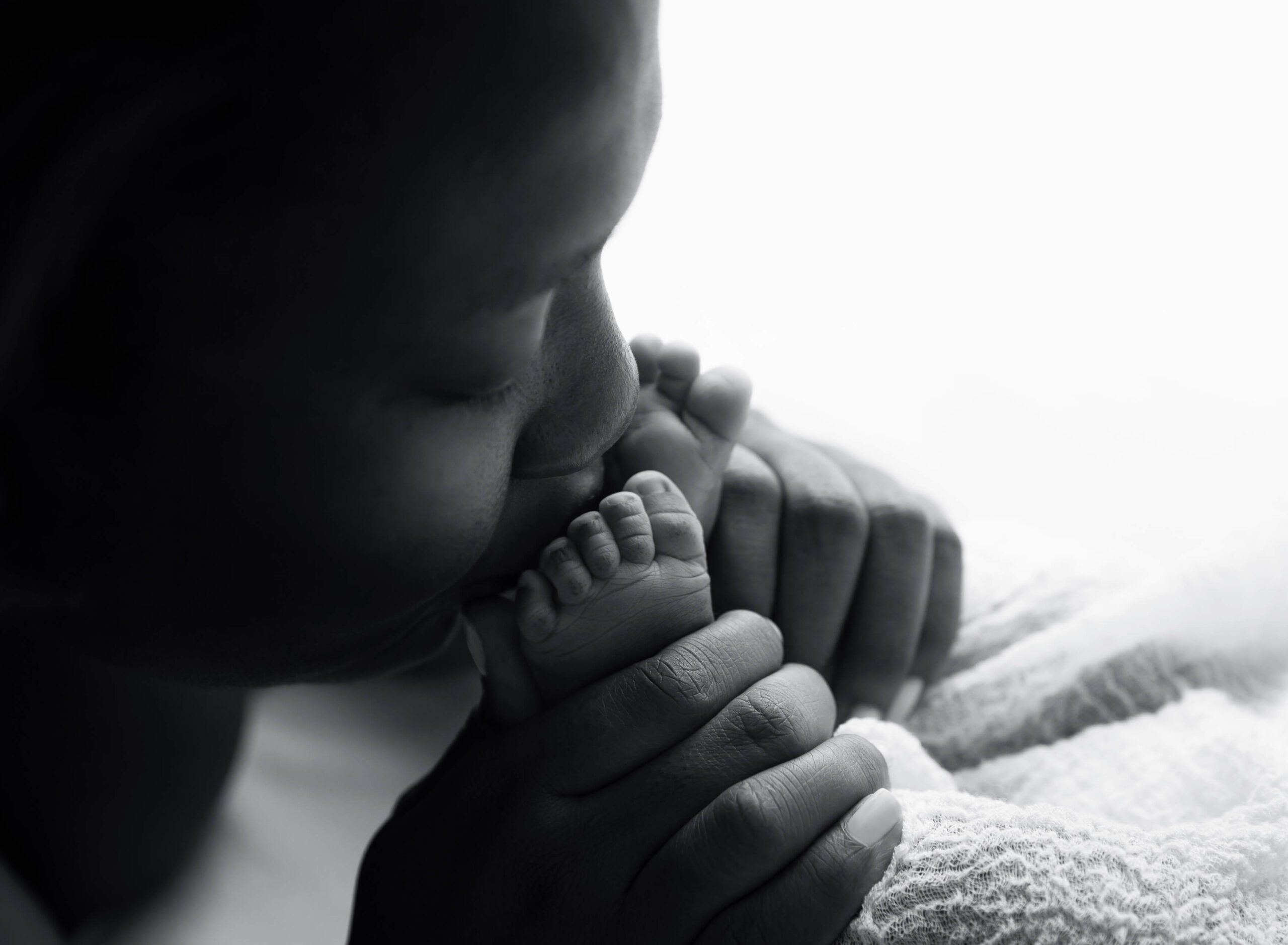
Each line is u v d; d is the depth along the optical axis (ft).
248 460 1.03
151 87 0.95
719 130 1.80
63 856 1.46
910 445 1.80
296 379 1.01
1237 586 1.42
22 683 1.39
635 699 1.15
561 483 1.17
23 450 1.04
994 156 1.77
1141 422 1.74
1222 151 1.71
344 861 1.59
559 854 1.14
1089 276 1.76
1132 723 1.37
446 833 1.19
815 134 1.80
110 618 1.09
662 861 1.12
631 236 1.82
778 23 1.79
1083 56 1.74
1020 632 1.52
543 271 1.01
